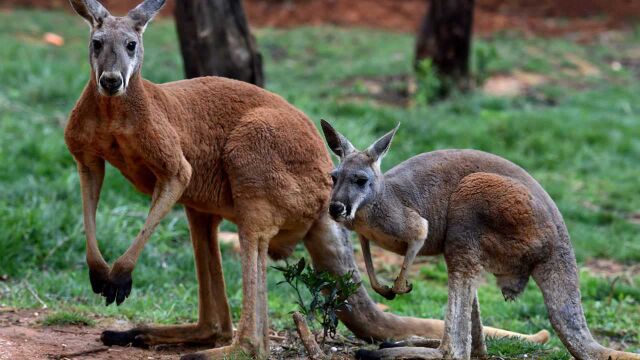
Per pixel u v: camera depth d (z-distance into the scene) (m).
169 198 9.12
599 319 12.41
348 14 34.91
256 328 9.27
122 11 32.94
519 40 31.97
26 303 11.28
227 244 13.96
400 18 35.03
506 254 9.00
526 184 9.20
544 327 11.92
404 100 24.30
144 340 9.80
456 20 24.05
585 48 31.69
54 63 22.50
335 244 9.99
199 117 9.47
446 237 9.17
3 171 15.88
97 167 9.37
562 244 9.12
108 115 8.84
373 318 10.20
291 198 9.49
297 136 9.60
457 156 9.41
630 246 15.88
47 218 13.62
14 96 20.06
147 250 13.55
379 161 9.07
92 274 9.29
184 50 15.61
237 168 9.39
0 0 32.59
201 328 10.02
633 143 21.50
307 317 9.39
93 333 10.22
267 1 35.31
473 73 26.44
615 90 26.53
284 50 29.95
